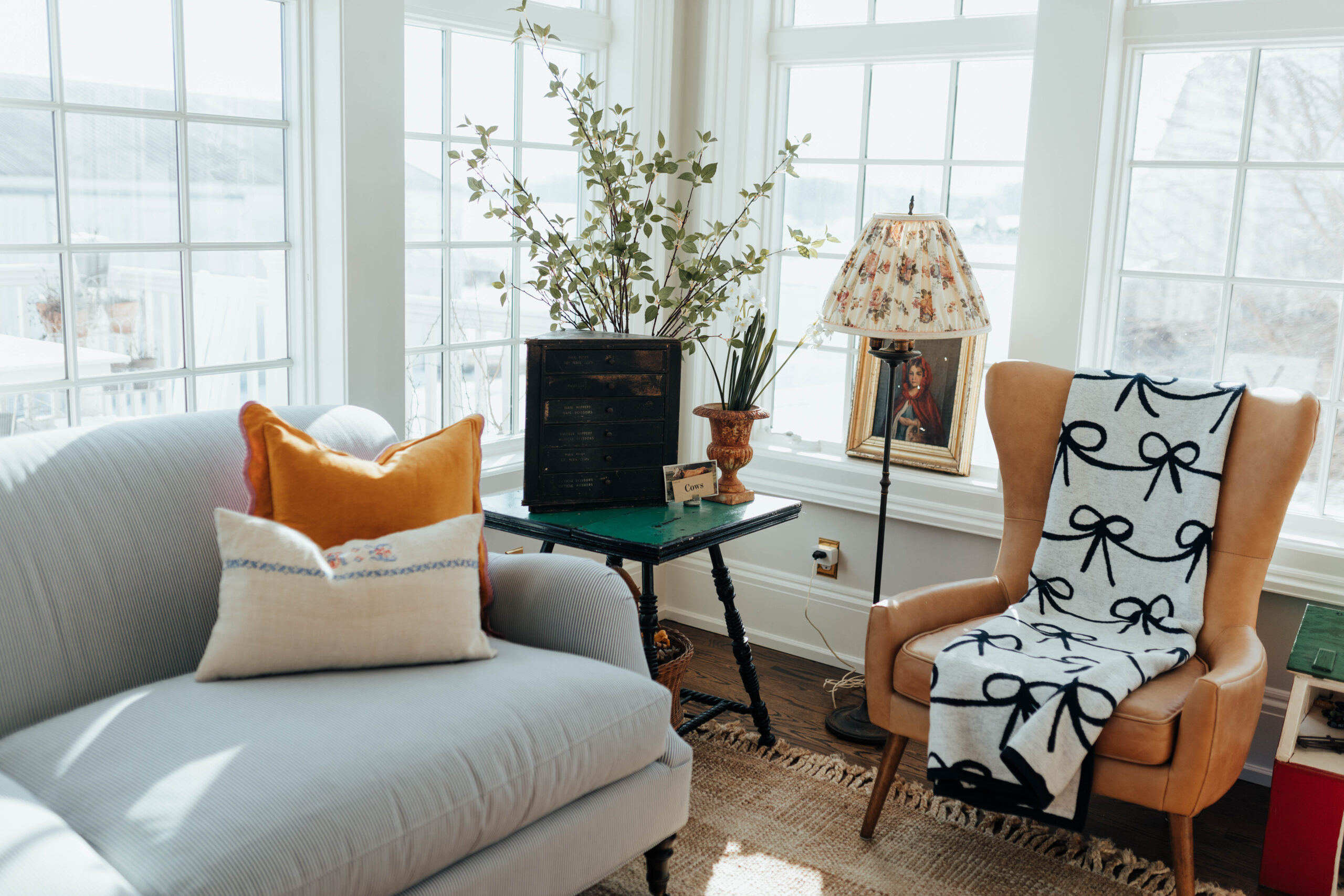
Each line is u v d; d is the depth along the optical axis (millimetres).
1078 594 2410
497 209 2936
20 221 2176
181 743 1513
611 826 1852
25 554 1724
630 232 3188
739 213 3469
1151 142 2857
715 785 2572
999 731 2053
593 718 1781
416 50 2848
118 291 2350
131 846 1334
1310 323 2684
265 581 1739
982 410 3154
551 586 2076
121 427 1964
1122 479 2402
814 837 2355
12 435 2205
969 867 2260
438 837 1526
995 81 3043
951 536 3131
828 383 3467
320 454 1962
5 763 1536
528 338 2564
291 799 1413
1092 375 2490
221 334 2555
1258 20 2609
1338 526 2660
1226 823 2496
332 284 2621
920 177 3209
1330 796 2146
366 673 1779
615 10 3326
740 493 2742
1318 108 2621
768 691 3145
